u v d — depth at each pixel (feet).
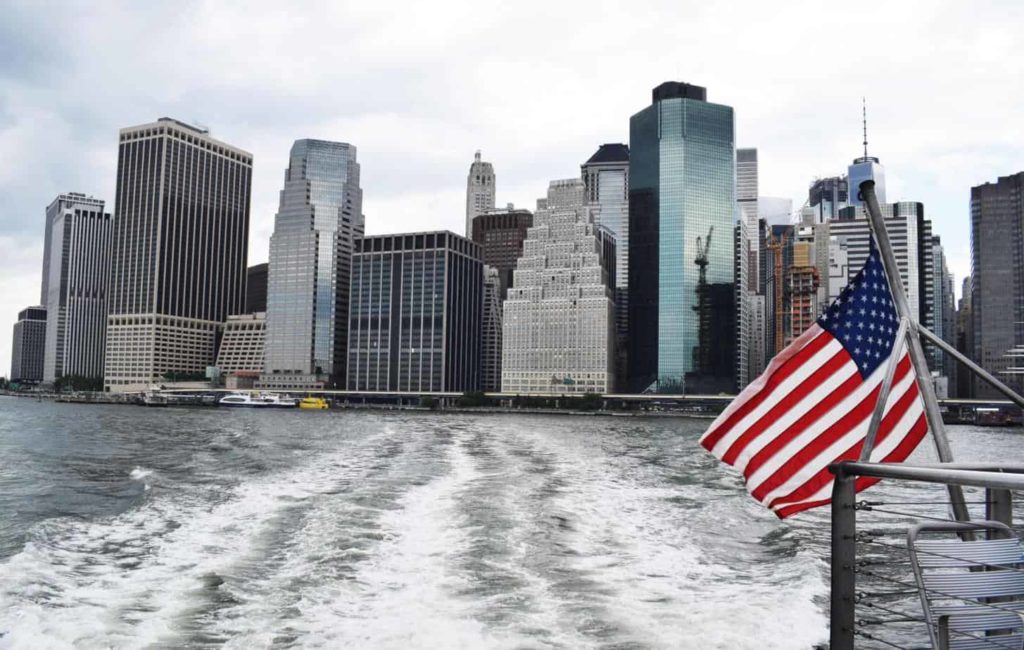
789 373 25.03
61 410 540.11
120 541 51.57
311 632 32.81
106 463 112.57
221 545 50.24
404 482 83.92
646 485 89.81
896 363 22.29
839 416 24.31
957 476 16.55
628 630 34.19
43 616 34.58
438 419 444.55
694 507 72.95
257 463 109.09
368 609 36.32
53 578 41.32
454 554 48.29
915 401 24.22
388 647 31.12
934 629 18.80
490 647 31.40
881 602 40.42
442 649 30.99
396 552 48.52
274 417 424.87
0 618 34.09
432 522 59.06
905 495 91.76
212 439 180.34
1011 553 19.42
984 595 18.93
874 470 18.44
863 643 34.22
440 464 107.86
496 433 227.20
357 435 201.16
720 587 42.50
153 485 80.94
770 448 24.45
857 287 25.05
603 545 53.36
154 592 38.88
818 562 49.14
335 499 69.97
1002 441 293.02
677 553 51.65
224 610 35.94
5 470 103.45
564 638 32.86
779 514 23.94
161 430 234.79
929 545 19.21
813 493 23.76
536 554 49.08
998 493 21.24
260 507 65.51
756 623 35.58
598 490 82.64
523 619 35.32
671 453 149.89
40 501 72.79
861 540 20.66
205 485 81.05
